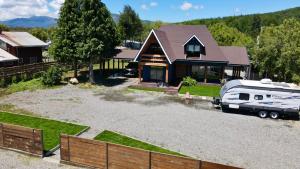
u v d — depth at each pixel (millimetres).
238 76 45656
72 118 25078
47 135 20750
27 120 24047
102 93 35094
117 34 46125
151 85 39188
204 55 41656
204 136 21625
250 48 51500
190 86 40219
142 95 34438
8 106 28391
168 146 19609
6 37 52094
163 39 41188
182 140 20734
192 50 42031
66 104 29641
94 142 16094
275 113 26656
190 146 19734
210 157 18203
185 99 32875
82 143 16375
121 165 15875
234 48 45156
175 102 31438
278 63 38844
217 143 20391
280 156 18672
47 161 17266
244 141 20906
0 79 37156
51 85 38625
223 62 40500
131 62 50094
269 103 26484
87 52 38656
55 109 27734
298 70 38406
